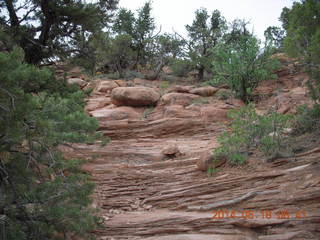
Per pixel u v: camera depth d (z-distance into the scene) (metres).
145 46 37.16
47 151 5.17
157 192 7.72
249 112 9.09
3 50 10.59
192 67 33.78
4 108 3.94
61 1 13.16
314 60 8.10
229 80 19.78
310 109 9.22
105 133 14.59
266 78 20.39
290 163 7.17
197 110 16.92
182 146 12.57
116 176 9.12
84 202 5.03
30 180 4.93
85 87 26.38
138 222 5.97
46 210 4.62
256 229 5.21
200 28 35.38
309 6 8.09
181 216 5.89
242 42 19.44
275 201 5.79
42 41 13.52
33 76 4.27
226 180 7.15
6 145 4.68
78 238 5.23
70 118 5.02
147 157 11.57
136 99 18.38
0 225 4.08
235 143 8.55
